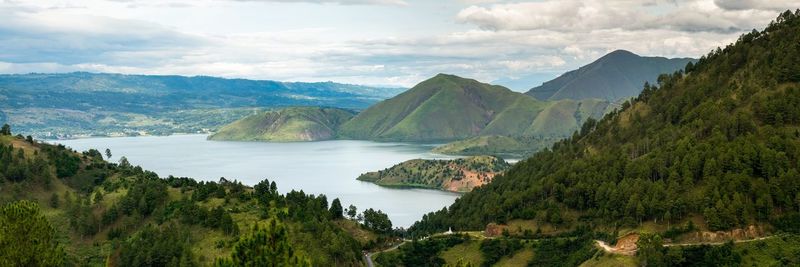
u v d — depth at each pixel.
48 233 122.19
